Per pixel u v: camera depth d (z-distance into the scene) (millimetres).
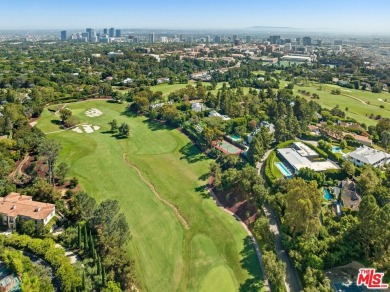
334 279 73250
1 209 87375
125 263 72000
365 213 74250
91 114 193250
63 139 152250
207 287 72938
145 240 87750
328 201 103250
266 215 97750
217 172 117438
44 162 122938
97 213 80875
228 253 83375
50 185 101375
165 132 168500
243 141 155625
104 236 77125
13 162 117812
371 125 180250
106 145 149875
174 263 79938
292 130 157125
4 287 67312
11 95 195625
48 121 174250
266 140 141375
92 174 122062
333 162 130000
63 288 65625
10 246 78250
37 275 68000
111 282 66688
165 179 121688
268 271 70875
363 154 128750
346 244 77375
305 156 133500
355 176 117250
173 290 72250
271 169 121375
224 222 96000
